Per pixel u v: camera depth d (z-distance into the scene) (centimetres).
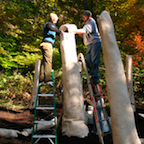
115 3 905
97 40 390
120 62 246
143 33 972
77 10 949
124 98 236
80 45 899
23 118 486
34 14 916
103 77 862
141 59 881
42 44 434
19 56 798
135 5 912
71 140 353
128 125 232
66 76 376
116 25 970
